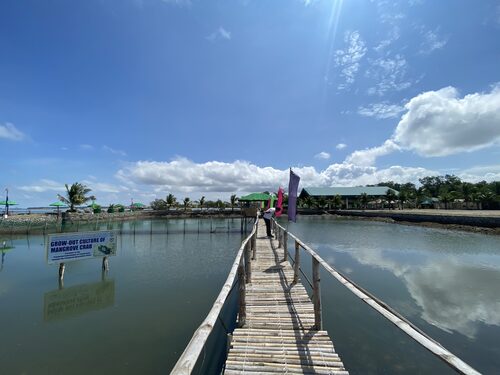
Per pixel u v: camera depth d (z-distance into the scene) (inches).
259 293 255.0
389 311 110.7
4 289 431.2
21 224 1140.5
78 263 608.7
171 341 262.4
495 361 218.7
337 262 572.7
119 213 1926.7
